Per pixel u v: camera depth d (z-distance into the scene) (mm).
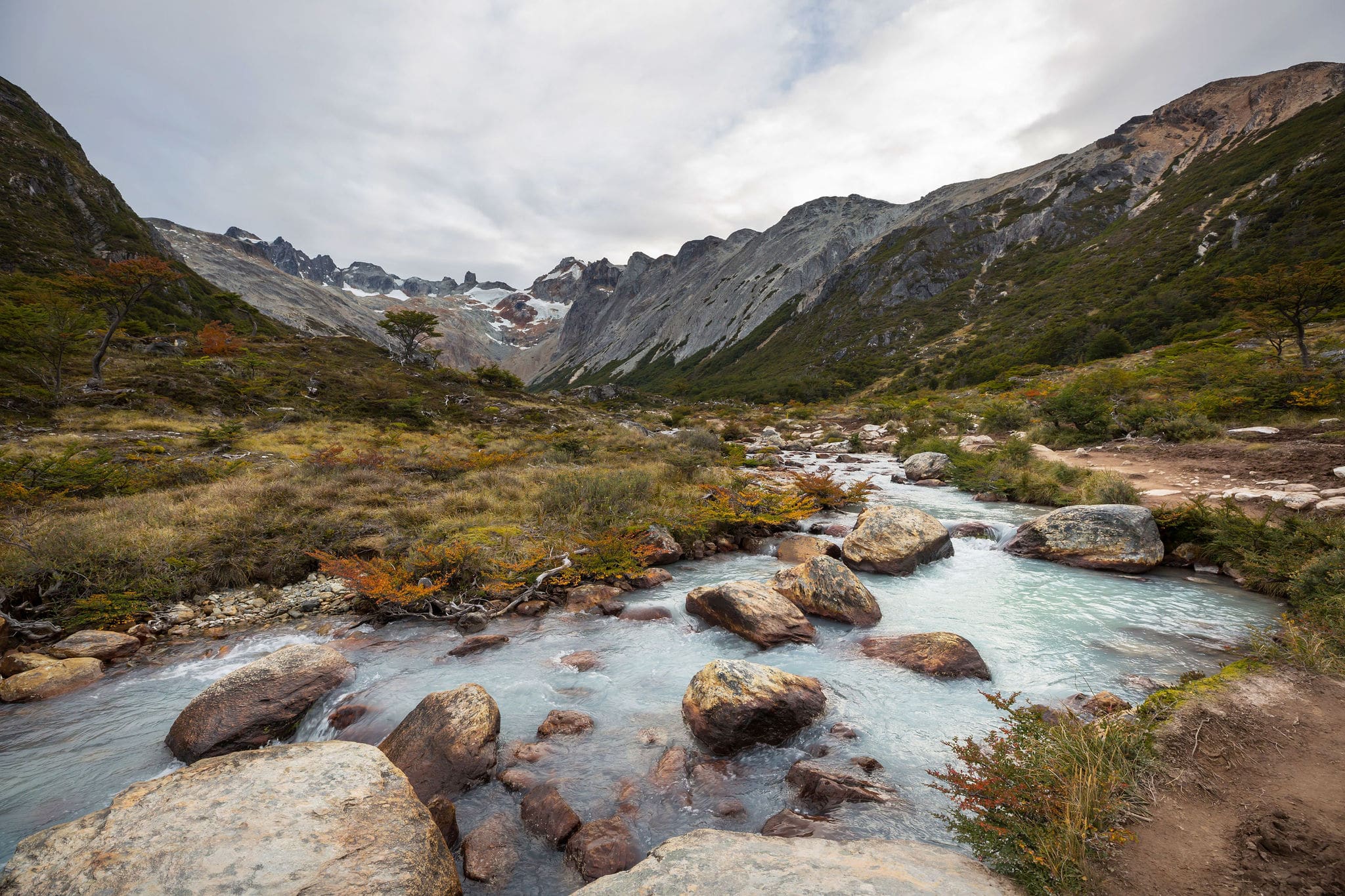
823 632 7457
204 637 7559
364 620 8102
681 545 11555
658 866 2863
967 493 17203
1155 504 11414
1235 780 3367
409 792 3570
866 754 4730
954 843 3537
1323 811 3045
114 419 21156
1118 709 4938
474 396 45031
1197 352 32344
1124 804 3182
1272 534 8430
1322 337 30234
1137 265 78250
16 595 7453
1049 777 3230
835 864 2834
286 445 21375
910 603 8375
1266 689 4359
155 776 4746
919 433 27031
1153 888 2635
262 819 3115
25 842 2875
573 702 5812
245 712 5242
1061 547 10172
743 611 7355
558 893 3402
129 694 6121
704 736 4875
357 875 2797
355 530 10656
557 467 18984
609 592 8953
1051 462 16938
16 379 23188
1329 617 5777
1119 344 51281
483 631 7773
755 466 23281
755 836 3145
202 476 14383
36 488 11445
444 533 10742
